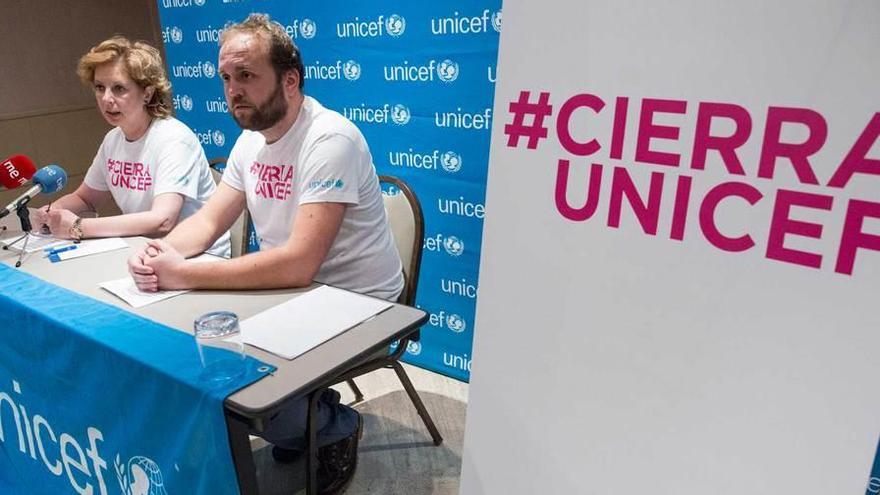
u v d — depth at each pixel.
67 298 1.49
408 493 1.87
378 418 2.26
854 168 0.79
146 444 1.27
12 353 1.55
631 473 1.05
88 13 4.19
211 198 1.96
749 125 0.86
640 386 1.02
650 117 0.94
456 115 2.24
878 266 0.79
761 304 0.89
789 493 0.91
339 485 1.86
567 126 1.02
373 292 1.79
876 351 0.81
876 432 0.83
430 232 2.46
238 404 1.06
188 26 2.98
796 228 0.84
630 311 1.01
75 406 1.42
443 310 2.52
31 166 2.05
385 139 2.47
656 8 0.91
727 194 0.89
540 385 1.13
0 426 1.77
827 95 0.80
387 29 2.30
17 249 1.92
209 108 3.07
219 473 1.15
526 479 1.19
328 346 1.26
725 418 0.94
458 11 2.11
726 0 0.85
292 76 1.67
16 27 3.89
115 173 2.33
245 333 1.31
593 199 1.02
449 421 2.24
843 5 0.77
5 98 3.93
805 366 0.86
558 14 1.00
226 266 1.54
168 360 1.19
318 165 1.61
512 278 1.14
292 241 1.56
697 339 0.95
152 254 1.58
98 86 2.17
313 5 2.47
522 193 1.10
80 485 1.55
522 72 1.06
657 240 0.96
